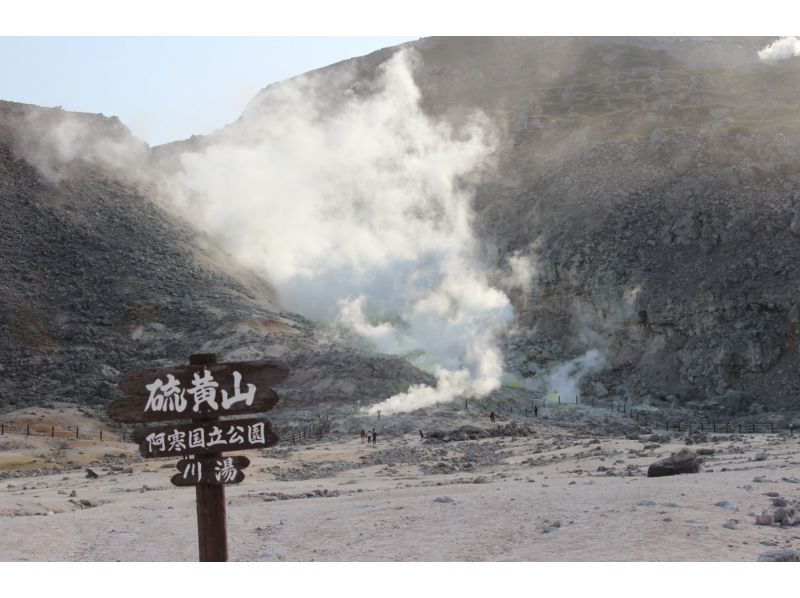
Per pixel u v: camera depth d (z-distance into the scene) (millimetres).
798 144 106938
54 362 93438
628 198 110875
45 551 24344
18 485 48781
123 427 78062
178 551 24000
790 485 26406
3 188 119312
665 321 96938
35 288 105500
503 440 66125
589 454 51375
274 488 40719
